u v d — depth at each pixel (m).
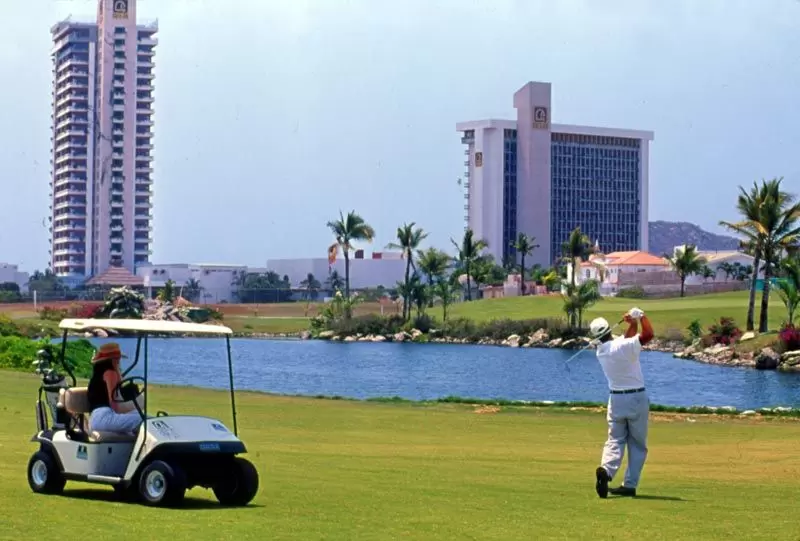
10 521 27.75
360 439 55.28
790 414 77.81
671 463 46.50
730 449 53.09
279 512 30.27
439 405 79.56
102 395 32.75
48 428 34.50
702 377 170.25
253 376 165.88
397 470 41.56
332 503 32.28
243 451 31.89
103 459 32.38
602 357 34.28
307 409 73.25
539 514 30.50
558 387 147.75
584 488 36.72
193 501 32.41
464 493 34.91
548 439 56.44
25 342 116.00
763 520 29.72
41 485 33.47
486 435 58.47
